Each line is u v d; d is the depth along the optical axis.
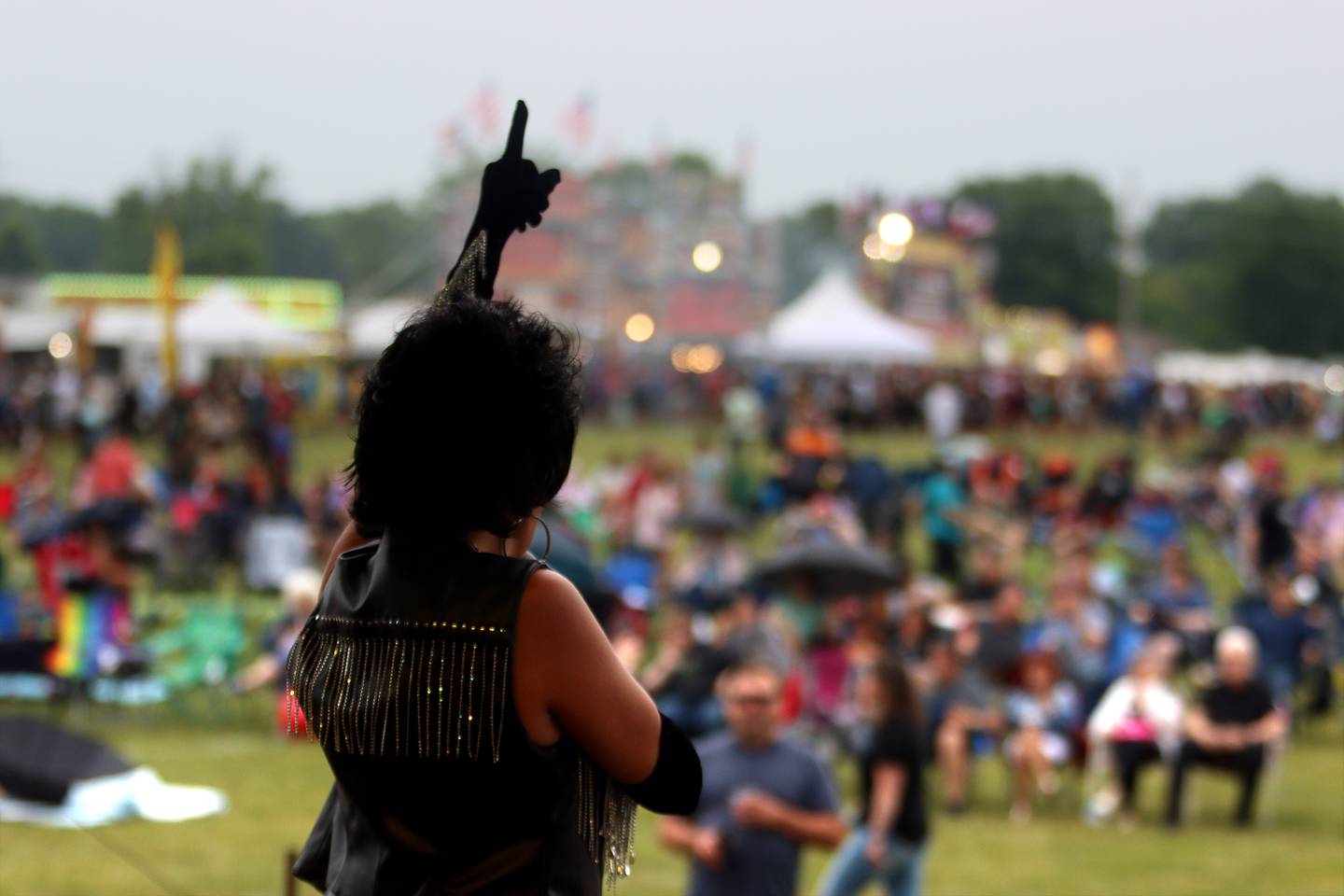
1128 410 55.88
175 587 24.55
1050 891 12.52
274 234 162.62
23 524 26.89
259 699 19.22
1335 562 27.16
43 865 11.47
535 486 2.41
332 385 53.59
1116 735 15.58
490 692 2.25
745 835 7.97
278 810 13.81
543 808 2.28
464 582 2.31
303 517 25.81
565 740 2.32
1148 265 184.62
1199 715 15.43
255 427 37.78
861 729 14.44
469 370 2.37
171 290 43.47
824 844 7.99
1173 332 165.88
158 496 30.22
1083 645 18.36
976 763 18.23
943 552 28.33
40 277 156.12
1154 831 15.04
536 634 2.28
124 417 44.31
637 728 2.32
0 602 19.34
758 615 15.85
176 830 12.96
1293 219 149.88
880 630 17.52
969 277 94.56
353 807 2.37
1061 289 148.75
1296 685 19.86
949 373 69.19
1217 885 12.81
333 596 2.44
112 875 11.27
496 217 2.60
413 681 2.27
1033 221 149.38
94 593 17.95
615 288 88.62
